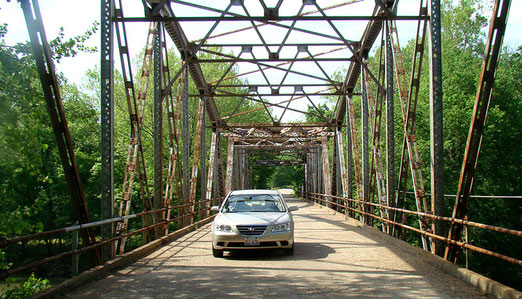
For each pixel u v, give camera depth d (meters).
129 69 10.41
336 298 5.54
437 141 8.84
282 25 15.14
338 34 15.05
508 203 23.19
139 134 11.02
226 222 9.57
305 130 33.03
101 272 7.30
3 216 7.74
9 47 9.09
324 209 29.80
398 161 29.70
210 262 8.84
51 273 26.89
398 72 12.08
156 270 7.94
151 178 33.50
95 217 33.41
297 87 19.81
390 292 5.87
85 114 10.91
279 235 9.33
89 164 33.41
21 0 6.54
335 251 10.12
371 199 16.16
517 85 28.61
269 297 5.64
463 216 7.52
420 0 10.74
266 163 62.38
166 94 13.43
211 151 25.61
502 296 5.39
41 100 9.15
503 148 24.05
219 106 42.31
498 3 6.55
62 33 10.48
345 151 48.06
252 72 20.09
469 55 27.86
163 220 12.62
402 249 10.37
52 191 29.70
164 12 13.22
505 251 22.47
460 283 6.47
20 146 8.92
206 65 40.50
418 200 10.16
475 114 7.01
